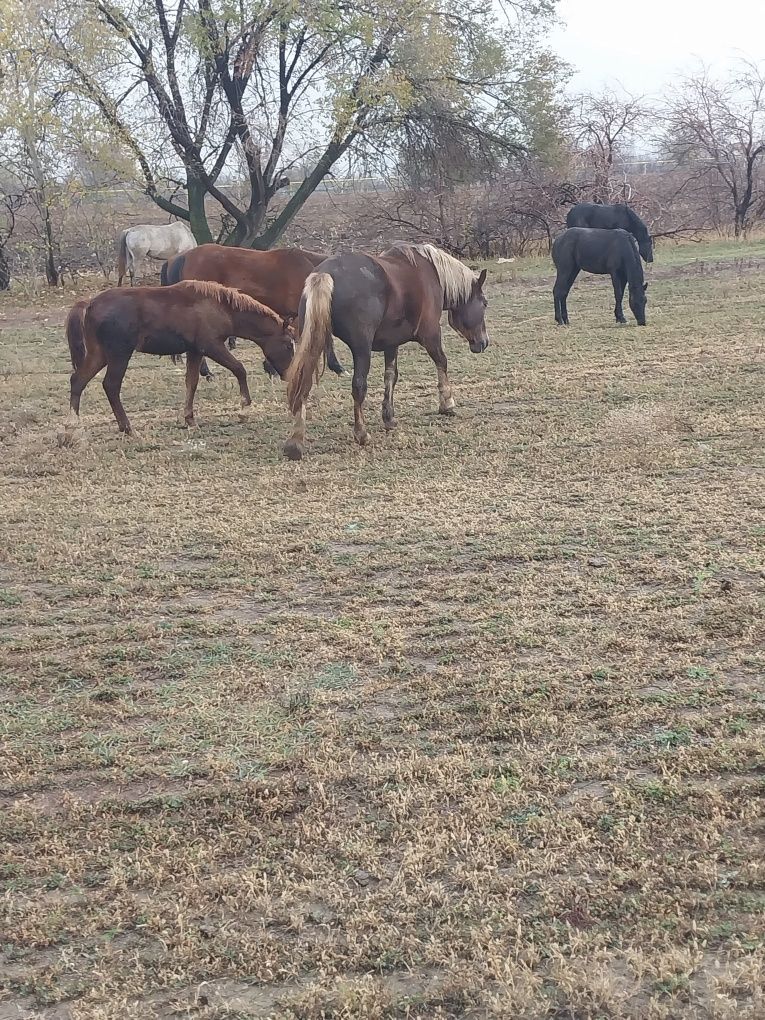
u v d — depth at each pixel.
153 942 2.95
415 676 4.49
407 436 8.97
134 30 23.28
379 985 2.72
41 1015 2.69
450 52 25.47
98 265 26.42
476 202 28.62
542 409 9.80
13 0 22.11
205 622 5.21
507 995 2.63
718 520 6.33
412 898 3.03
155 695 4.45
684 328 13.92
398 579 5.70
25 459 8.88
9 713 4.34
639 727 3.96
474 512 6.79
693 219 29.33
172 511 7.16
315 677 4.53
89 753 3.96
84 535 6.66
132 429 9.74
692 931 2.85
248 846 3.37
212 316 9.51
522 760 3.77
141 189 24.89
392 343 8.91
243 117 24.12
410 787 3.63
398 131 27.73
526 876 3.13
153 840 3.42
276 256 11.09
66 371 13.67
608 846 3.23
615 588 5.34
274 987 2.77
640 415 9.10
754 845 3.20
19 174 24.62
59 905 3.10
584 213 19.72
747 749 3.73
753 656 4.48
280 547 6.27
